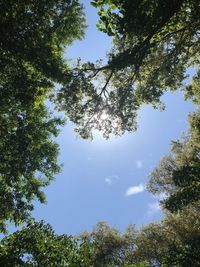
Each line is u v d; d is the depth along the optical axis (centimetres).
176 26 1783
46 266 1303
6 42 1730
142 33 1564
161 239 2583
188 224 2361
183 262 1738
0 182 1988
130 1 1416
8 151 1909
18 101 1902
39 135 1962
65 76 1823
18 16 1745
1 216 1977
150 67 2055
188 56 2109
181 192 1812
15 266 1262
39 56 1788
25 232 1357
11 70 1830
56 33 1892
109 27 1485
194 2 1622
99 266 2817
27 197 2023
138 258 2655
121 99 1906
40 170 2017
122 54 1688
